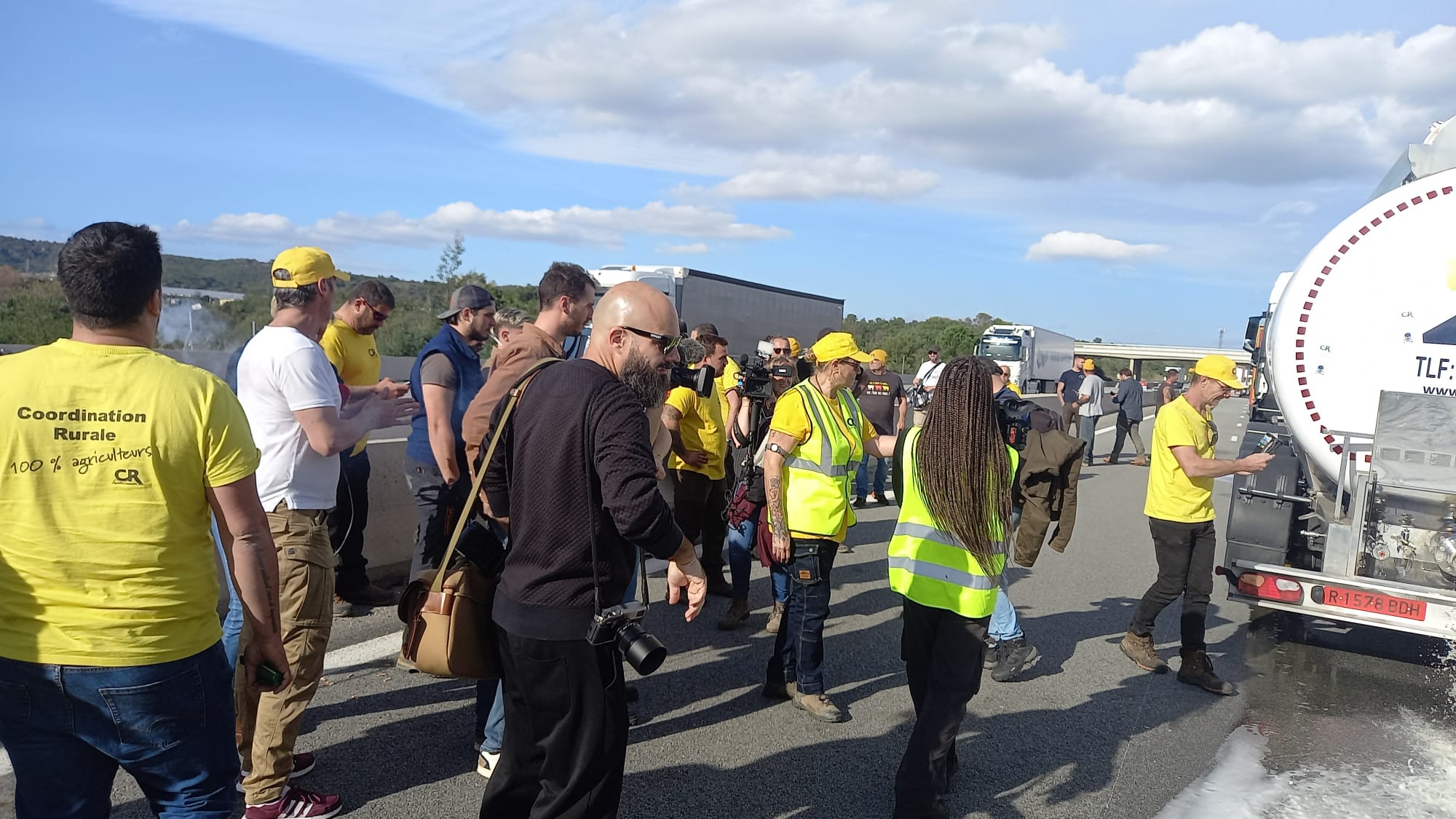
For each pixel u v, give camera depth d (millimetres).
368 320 5891
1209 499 5250
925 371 13328
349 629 5344
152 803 2221
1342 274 5543
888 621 6195
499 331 5164
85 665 2004
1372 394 5488
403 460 6762
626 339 2588
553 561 2424
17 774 2100
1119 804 3760
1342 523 5141
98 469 2010
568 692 2434
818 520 4328
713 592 6430
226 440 2133
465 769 3688
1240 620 6820
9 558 1994
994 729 4488
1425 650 6098
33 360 2041
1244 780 4035
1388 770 4195
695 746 4094
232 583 2516
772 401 6305
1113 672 5410
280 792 3221
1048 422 5102
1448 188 5379
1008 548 3430
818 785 3768
